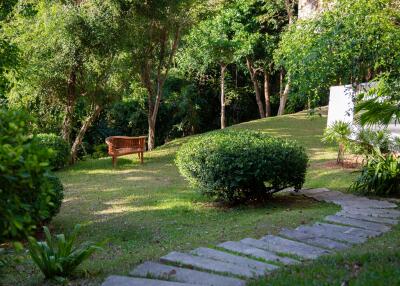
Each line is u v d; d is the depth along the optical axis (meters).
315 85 7.93
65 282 4.16
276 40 22.25
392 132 9.82
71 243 4.64
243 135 8.59
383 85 7.38
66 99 13.84
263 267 4.43
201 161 7.86
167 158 14.16
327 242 5.40
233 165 7.54
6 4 7.69
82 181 11.36
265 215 7.09
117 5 12.74
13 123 2.55
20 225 2.47
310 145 14.52
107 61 13.44
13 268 4.90
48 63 12.81
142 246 5.98
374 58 7.47
